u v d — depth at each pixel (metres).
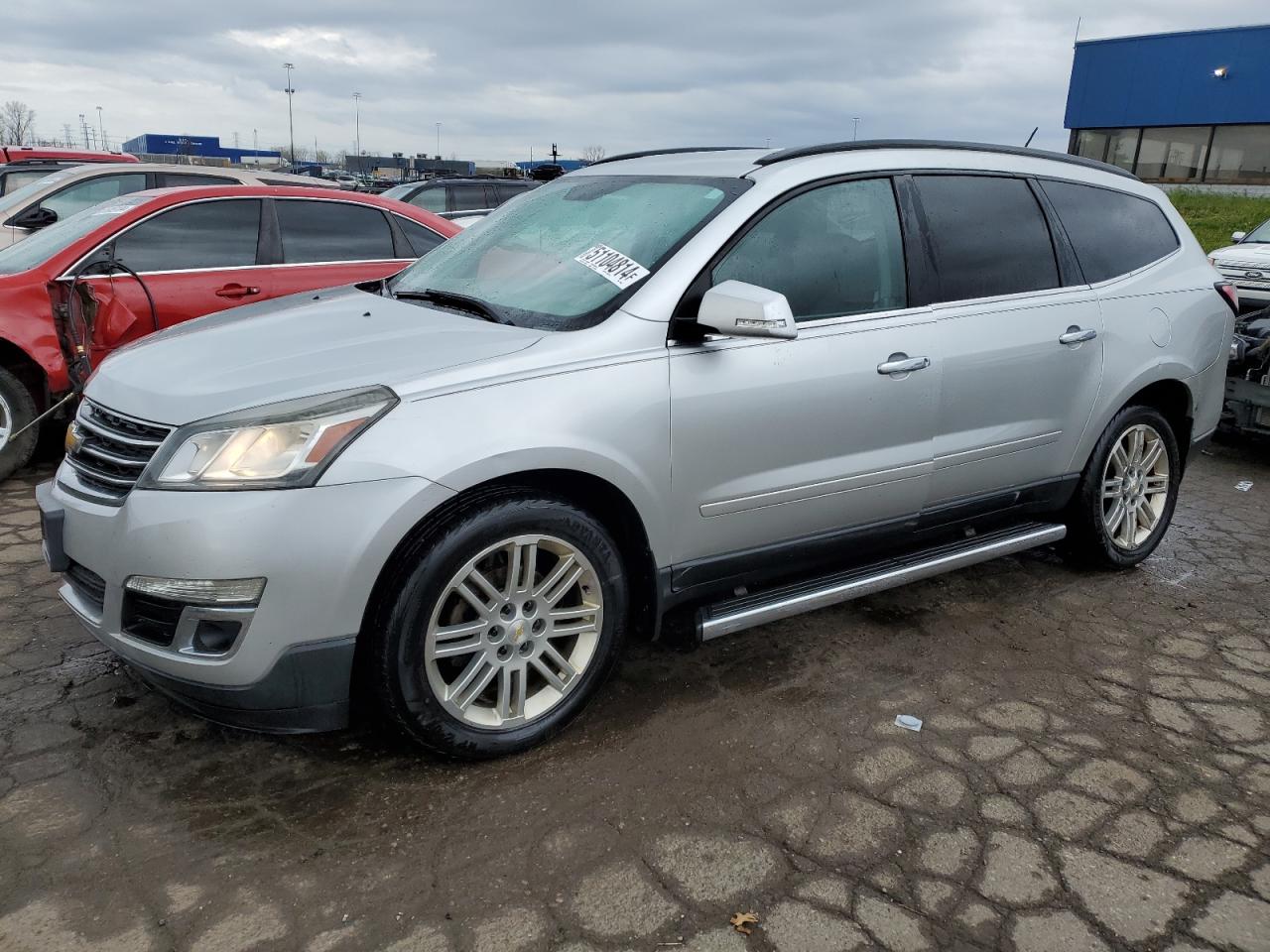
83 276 5.30
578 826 2.54
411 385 2.56
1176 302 4.31
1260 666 3.57
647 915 2.23
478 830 2.51
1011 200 3.84
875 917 2.24
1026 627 3.87
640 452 2.84
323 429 2.43
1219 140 29.92
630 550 3.04
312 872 2.34
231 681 2.45
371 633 2.55
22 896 2.22
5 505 4.89
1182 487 6.05
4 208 7.00
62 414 5.30
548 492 2.76
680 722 3.07
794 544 3.32
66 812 2.53
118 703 3.06
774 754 2.91
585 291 3.05
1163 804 2.70
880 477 3.41
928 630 3.82
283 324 3.19
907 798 2.70
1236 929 2.23
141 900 2.23
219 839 2.45
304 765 2.78
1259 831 2.59
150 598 2.47
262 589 2.39
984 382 3.62
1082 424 4.02
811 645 3.66
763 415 3.07
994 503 3.86
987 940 2.18
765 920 2.22
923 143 3.68
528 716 2.85
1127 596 4.21
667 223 3.17
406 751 2.87
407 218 6.62
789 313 2.74
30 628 3.55
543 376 2.71
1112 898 2.32
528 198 3.92
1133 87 30.88
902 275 3.45
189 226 5.74
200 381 2.69
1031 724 3.12
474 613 2.74
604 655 2.96
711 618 3.11
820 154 3.39
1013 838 2.54
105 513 2.57
